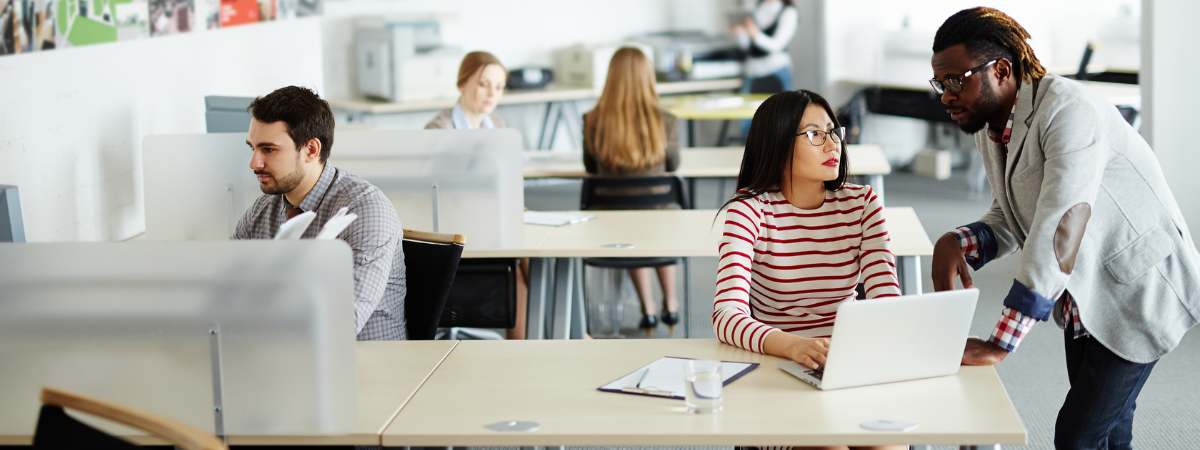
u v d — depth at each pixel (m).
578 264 3.27
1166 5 4.28
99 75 3.05
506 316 2.94
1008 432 1.46
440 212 2.93
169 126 3.53
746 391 1.66
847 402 1.60
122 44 3.19
